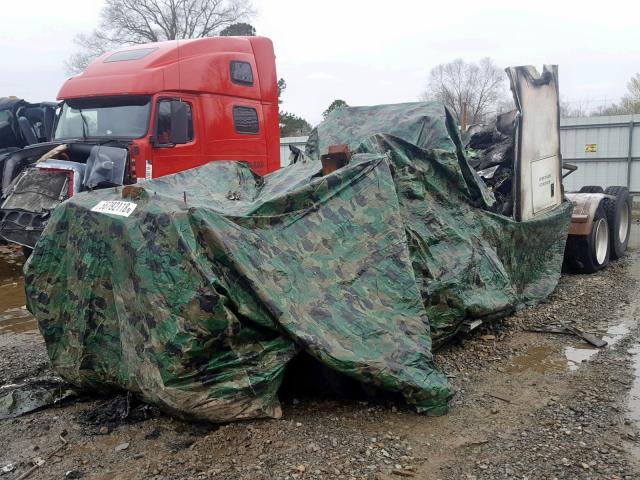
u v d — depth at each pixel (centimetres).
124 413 383
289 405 391
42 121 1121
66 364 412
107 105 875
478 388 435
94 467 328
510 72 661
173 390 338
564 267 838
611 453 335
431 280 462
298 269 380
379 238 427
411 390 369
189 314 335
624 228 933
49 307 419
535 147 702
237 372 346
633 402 402
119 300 379
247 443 338
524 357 502
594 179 1836
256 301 350
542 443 349
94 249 398
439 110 574
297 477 308
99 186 781
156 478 312
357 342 368
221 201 440
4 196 821
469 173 561
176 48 883
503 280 535
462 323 486
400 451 338
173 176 478
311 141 624
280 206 399
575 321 594
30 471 325
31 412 399
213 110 906
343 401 398
